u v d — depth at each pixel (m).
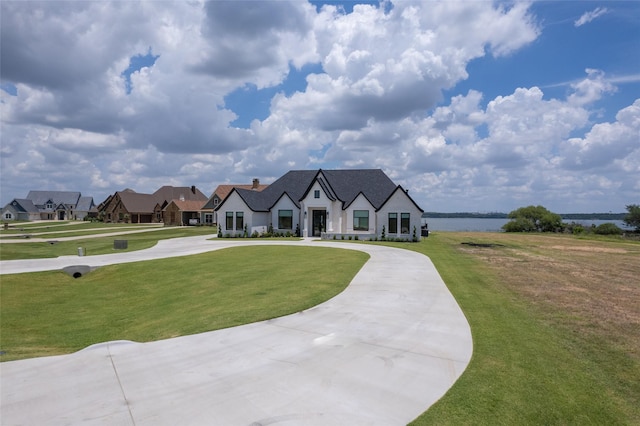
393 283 13.84
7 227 64.19
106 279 19.53
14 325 12.88
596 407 5.31
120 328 11.94
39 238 43.72
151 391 5.84
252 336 8.37
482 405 5.31
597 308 10.62
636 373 6.42
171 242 36.22
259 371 6.49
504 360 6.88
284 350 7.47
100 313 14.16
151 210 86.00
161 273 19.78
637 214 56.06
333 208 38.25
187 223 76.88
